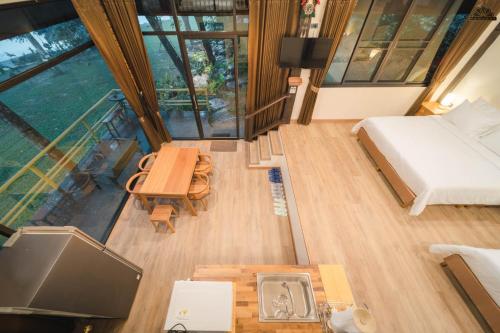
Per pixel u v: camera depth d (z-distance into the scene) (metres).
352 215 2.60
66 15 2.55
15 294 1.23
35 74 2.06
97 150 3.45
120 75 2.88
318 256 2.19
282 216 3.05
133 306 2.15
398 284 1.99
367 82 3.79
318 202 2.74
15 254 1.39
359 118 4.23
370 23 3.18
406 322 1.76
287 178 3.25
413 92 3.89
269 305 1.54
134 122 4.28
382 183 3.02
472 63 3.43
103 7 2.46
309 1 2.59
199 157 3.28
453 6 3.05
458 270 1.91
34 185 2.33
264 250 2.65
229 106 4.72
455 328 1.73
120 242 2.70
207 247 2.68
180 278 2.38
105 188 3.29
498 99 3.15
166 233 2.81
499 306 1.60
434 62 3.62
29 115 3.75
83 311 1.56
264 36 2.87
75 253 1.51
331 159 3.40
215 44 3.74
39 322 1.52
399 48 3.48
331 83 3.79
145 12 2.72
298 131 4.01
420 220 2.55
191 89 3.51
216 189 3.42
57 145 2.66
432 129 3.16
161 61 4.03
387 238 2.37
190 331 1.23
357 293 1.93
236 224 2.94
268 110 3.83
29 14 2.12
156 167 2.82
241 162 3.89
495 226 2.47
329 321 1.36
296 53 2.96
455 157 2.65
